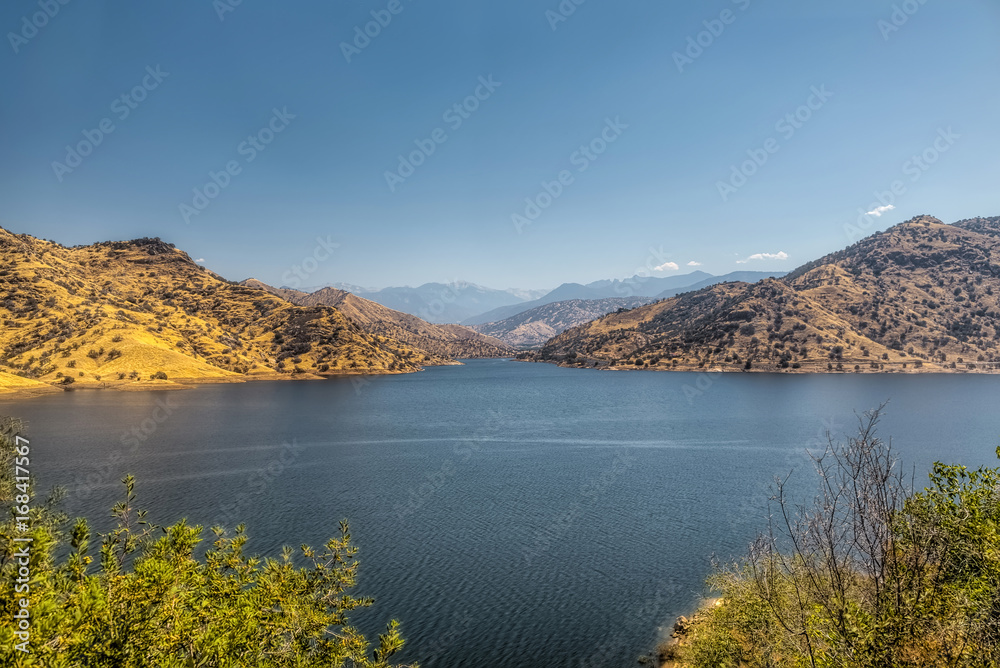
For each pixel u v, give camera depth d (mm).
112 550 17438
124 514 18422
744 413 151875
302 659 16734
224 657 13961
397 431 121250
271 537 50531
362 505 61688
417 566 44094
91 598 13031
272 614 16547
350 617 35875
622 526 54188
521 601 38281
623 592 39719
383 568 43656
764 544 22656
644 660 31234
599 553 47062
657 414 151750
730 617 26609
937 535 13859
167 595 14383
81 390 191875
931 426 122625
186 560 16547
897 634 12656
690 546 48656
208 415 143875
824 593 14492
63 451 92188
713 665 26109
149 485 69750
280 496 65438
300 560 44469
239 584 17516
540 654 31906
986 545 13266
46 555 14586
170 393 198625
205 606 15414
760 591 21078
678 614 36500
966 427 120750
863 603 13961
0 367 194875
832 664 13156
